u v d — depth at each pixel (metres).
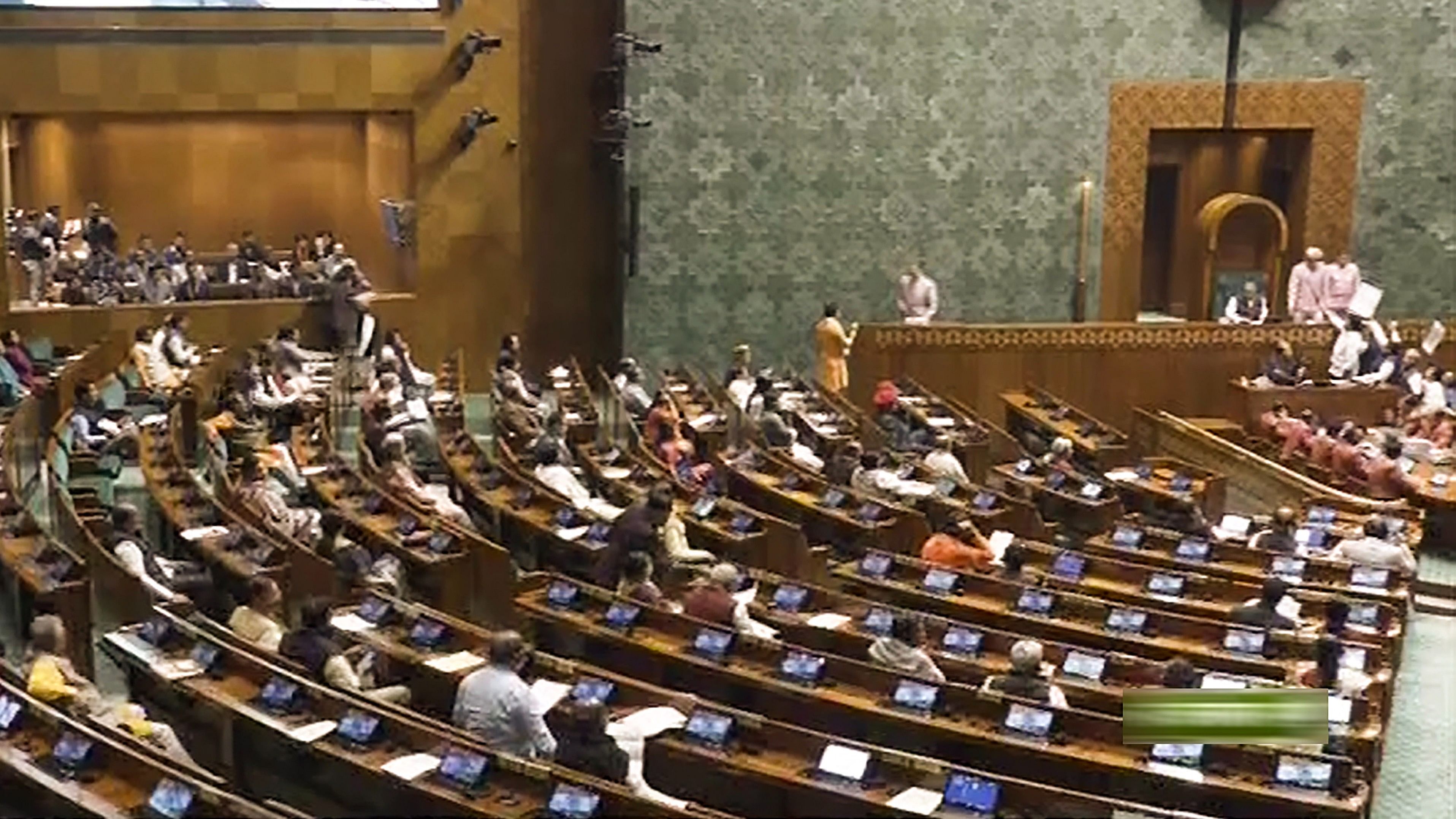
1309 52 26.56
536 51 25.81
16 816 8.41
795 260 25.97
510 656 9.67
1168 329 23.97
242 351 22.62
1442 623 16.09
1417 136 26.88
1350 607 12.91
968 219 26.33
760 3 25.19
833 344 23.44
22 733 9.07
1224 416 24.14
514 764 8.82
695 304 25.81
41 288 23.34
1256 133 27.28
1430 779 12.16
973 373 23.78
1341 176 26.94
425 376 22.11
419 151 25.27
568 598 12.45
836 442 19.72
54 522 15.09
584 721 9.10
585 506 16.00
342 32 24.61
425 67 25.06
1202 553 14.96
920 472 17.91
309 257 26.14
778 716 10.80
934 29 25.73
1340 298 25.03
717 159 25.48
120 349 22.22
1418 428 22.16
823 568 15.09
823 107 25.64
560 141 26.14
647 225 25.44
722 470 17.91
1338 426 22.02
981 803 8.84
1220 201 26.55
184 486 15.55
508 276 26.06
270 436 18.12
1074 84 26.22
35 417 17.97
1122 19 26.17
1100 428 21.48
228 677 10.26
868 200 26.00
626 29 24.88
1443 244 27.14
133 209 27.14
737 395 21.75
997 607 12.84
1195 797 9.44
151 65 23.84
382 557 13.06
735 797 9.45
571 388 22.41
